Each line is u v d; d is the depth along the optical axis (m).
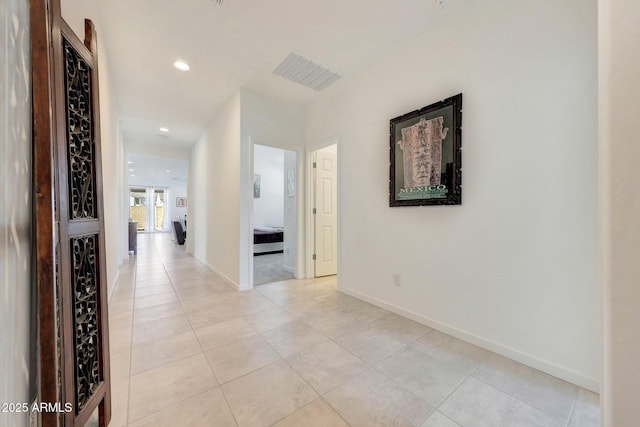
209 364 1.63
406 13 2.01
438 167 2.07
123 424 1.16
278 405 1.29
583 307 1.43
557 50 1.51
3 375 0.64
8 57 0.68
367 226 2.77
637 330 0.45
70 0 1.41
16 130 0.72
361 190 2.84
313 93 3.35
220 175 3.93
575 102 1.45
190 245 6.14
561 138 1.50
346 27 2.16
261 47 2.42
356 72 2.85
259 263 4.96
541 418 1.20
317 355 1.73
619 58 0.47
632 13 0.46
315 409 1.26
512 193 1.69
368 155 2.75
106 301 1.22
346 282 3.04
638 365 0.44
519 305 1.66
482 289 1.84
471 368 1.59
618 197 0.47
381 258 2.61
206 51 2.48
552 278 1.53
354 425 1.16
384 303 2.57
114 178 3.35
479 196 1.85
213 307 2.61
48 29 0.81
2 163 0.65
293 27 2.16
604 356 0.48
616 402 0.46
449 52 2.03
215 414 1.23
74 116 1.06
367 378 1.50
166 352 1.77
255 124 3.29
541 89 1.57
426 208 2.19
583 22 1.42
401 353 1.76
